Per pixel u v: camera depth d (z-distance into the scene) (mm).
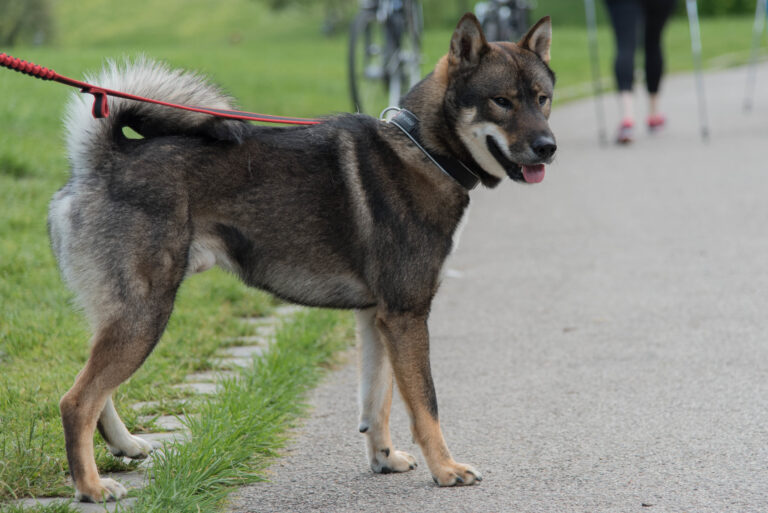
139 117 3387
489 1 12422
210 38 45094
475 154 3578
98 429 3416
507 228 7656
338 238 3455
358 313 3588
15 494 3068
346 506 3133
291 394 4113
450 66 3582
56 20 33281
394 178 3445
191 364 4535
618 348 4762
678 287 5758
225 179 3346
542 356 4711
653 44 11367
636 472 3314
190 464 3205
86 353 4527
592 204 8273
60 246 3322
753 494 3086
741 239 6785
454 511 3072
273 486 3307
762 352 4566
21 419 3717
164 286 3232
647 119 12008
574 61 20625
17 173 7590
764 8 13500
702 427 3711
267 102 11523
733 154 10078
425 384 3369
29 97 10297
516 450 3582
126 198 3215
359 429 3463
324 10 43250
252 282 3504
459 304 5715
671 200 8180
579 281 6027
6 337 4660
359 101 9852
